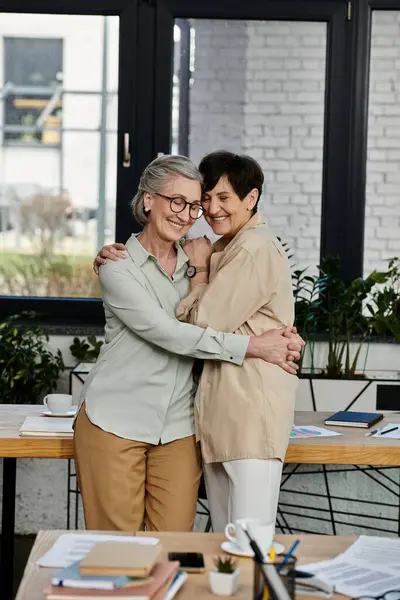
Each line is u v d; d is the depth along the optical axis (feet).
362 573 6.92
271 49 17.34
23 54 17.75
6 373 15.34
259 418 9.99
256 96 17.43
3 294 17.83
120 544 6.66
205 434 10.23
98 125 17.78
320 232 17.53
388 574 6.90
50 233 17.90
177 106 17.43
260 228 10.60
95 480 10.08
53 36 17.67
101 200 17.85
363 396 15.26
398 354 16.85
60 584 6.14
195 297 10.52
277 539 7.74
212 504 10.46
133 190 17.54
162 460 10.36
